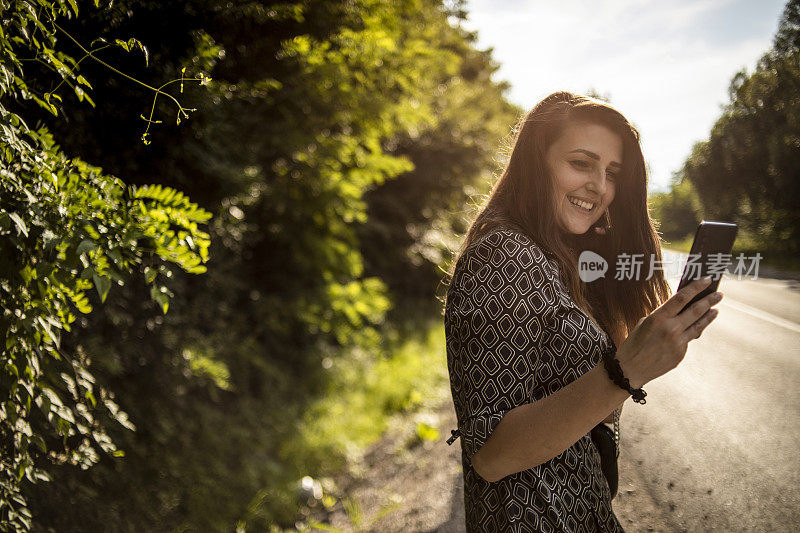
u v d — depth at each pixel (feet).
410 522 13.32
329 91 18.58
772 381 8.69
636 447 9.11
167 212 6.88
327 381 24.72
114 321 13.05
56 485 10.96
